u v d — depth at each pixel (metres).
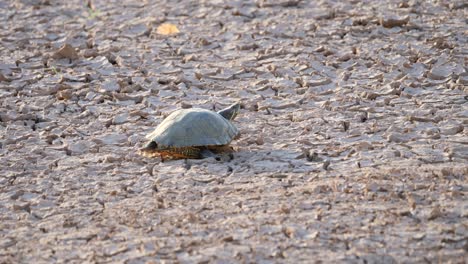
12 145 32.16
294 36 42.50
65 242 24.58
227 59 40.44
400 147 30.14
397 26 42.91
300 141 31.25
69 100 36.53
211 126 29.36
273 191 27.00
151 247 23.78
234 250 23.30
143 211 26.19
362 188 26.67
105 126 33.75
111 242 24.36
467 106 33.78
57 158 30.91
